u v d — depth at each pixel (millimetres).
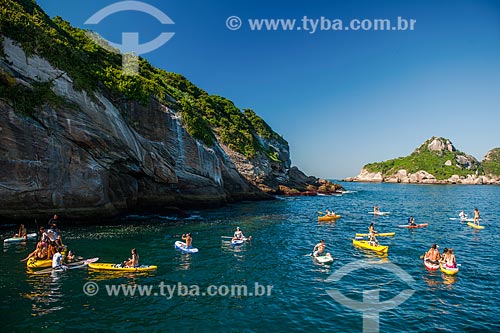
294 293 14828
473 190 119688
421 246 24578
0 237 22781
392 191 108688
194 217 36594
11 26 26359
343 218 39656
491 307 13633
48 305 12758
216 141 56906
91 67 35312
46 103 26781
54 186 26844
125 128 34125
